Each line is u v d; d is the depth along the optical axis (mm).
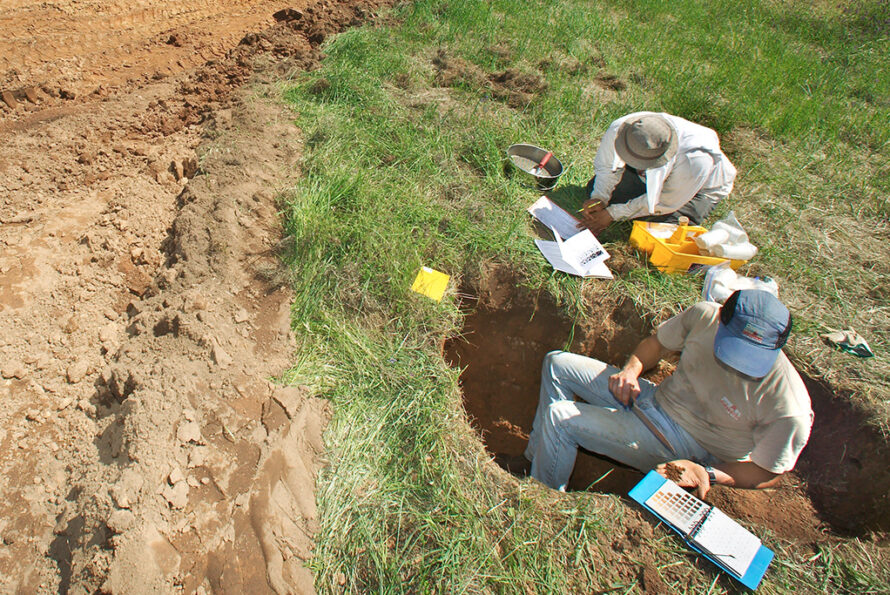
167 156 4336
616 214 4133
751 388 2680
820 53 8094
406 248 3869
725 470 2945
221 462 2715
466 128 4996
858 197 5055
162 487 2547
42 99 4906
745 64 7160
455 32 6359
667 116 3910
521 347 4102
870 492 3184
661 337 3160
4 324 3166
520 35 6664
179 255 3598
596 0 8336
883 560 2924
